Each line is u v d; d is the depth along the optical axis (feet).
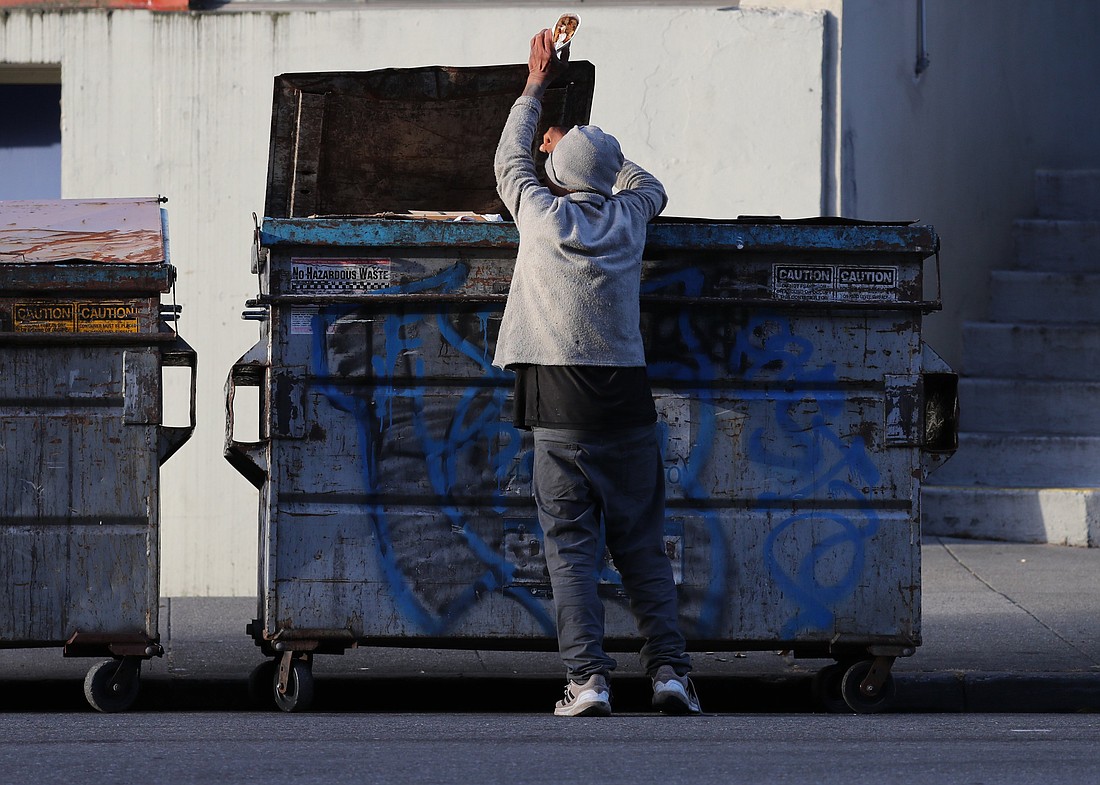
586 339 46.37
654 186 49.14
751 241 49.14
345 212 56.70
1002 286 102.37
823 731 43.50
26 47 76.74
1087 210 109.60
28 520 48.91
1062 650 59.77
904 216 89.61
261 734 42.50
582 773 35.78
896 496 49.98
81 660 59.57
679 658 47.39
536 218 46.91
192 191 76.54
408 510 48.91
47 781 34.83
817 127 78.28
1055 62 113.29
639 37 78.43
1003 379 94.79
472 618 49.03
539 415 46.85
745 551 49.60
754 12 78.28
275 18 76.89
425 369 48.96
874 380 49.96
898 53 88.79
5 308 48.73
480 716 48.29
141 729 43.80
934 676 54.85
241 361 49.26
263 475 50.21
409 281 48.65
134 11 76.54
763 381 49.73
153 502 49.14
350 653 61.31
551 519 47.09
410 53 77.61
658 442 48.91
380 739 41.34
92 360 49.11
